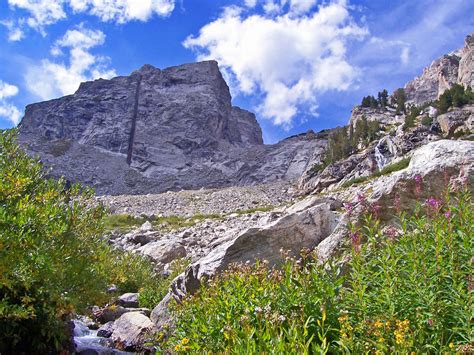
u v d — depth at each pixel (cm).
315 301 534
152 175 15338
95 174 14588
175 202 6394
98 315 1353
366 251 566
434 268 473
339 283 542
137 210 5822
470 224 509
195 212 5512
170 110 18975
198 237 2797
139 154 16488
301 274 593
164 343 765
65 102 19950
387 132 6888
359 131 7194
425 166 865
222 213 4884
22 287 792
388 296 466
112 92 19925
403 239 534
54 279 778
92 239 920
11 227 693
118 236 3139
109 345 1109
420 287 459
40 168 933
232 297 624
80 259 859
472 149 868
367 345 444
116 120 18450
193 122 18562
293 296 554
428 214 590
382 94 9638
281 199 6412
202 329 604
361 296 484
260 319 520
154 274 1867
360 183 4334
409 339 423
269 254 1070
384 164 5222
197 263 1120
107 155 16475
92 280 870
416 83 13400
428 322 438
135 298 1544
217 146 17875
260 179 12650
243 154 16050
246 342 467
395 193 853
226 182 13500
